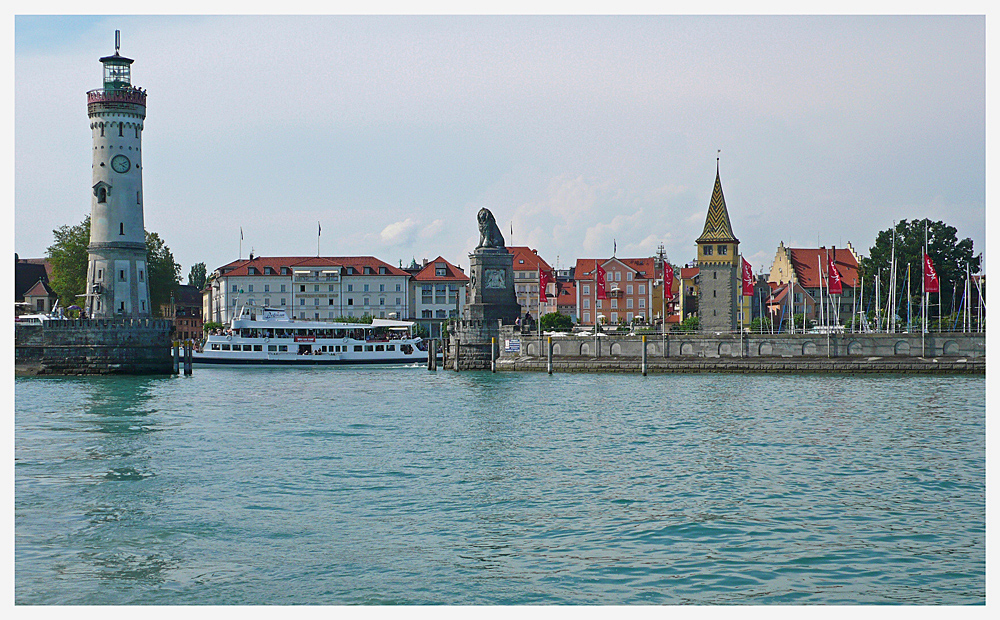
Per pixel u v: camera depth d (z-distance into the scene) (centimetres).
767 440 6262
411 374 13688
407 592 3238
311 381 12038
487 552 3653
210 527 3994
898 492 4628
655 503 4403
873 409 8050
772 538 3822
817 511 4250
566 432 6681
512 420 7388
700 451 5828
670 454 5719
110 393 9712
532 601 3152
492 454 5712
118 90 12475
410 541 3800
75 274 15825
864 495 4559
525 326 14625
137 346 12475
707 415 7694
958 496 4544
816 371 12606
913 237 17425
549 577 3375
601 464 5381
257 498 4500
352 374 13712
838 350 12744
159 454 5656
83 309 14612
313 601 3167
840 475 5041
